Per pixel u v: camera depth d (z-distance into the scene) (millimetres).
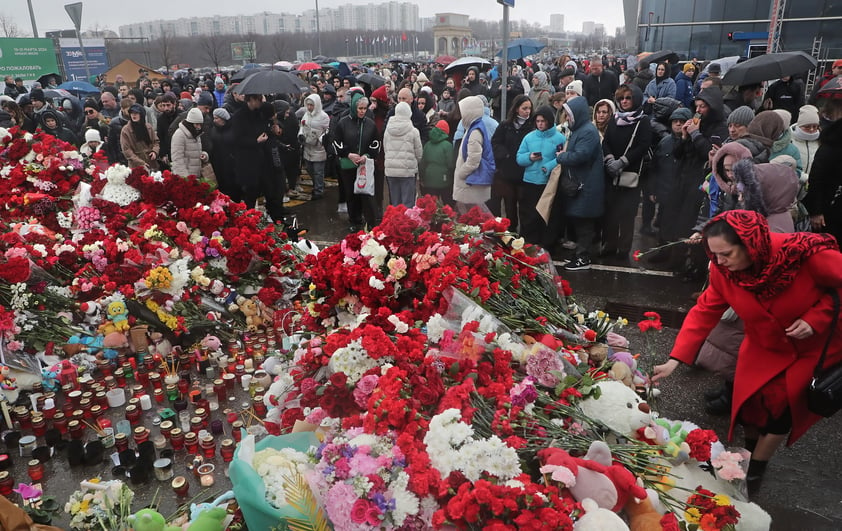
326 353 3117
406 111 7750
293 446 2844
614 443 2617
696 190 6492
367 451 2438
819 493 3439
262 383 4391
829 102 5316
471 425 2469
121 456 3691
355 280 3775
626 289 6352
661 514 2324
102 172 6098
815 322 2910
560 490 2229
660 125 7168
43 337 4727
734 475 2525
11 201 5887
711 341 3932
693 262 6359
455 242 3773
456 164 7406
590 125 6500
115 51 49531
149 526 2521
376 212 8609
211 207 5535
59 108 11617
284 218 8836
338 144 8250
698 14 17172
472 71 11953
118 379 4594
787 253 2869
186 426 4055
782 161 4445
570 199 6742
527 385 2658
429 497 2250
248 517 2494
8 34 50719
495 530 1989
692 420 4152
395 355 2887
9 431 4055
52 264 5047
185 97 12719
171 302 4977
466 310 3117
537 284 3693
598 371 3098
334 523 2289
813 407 3047
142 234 5281
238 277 5414
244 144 7965
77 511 2938
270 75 7758
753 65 7855
